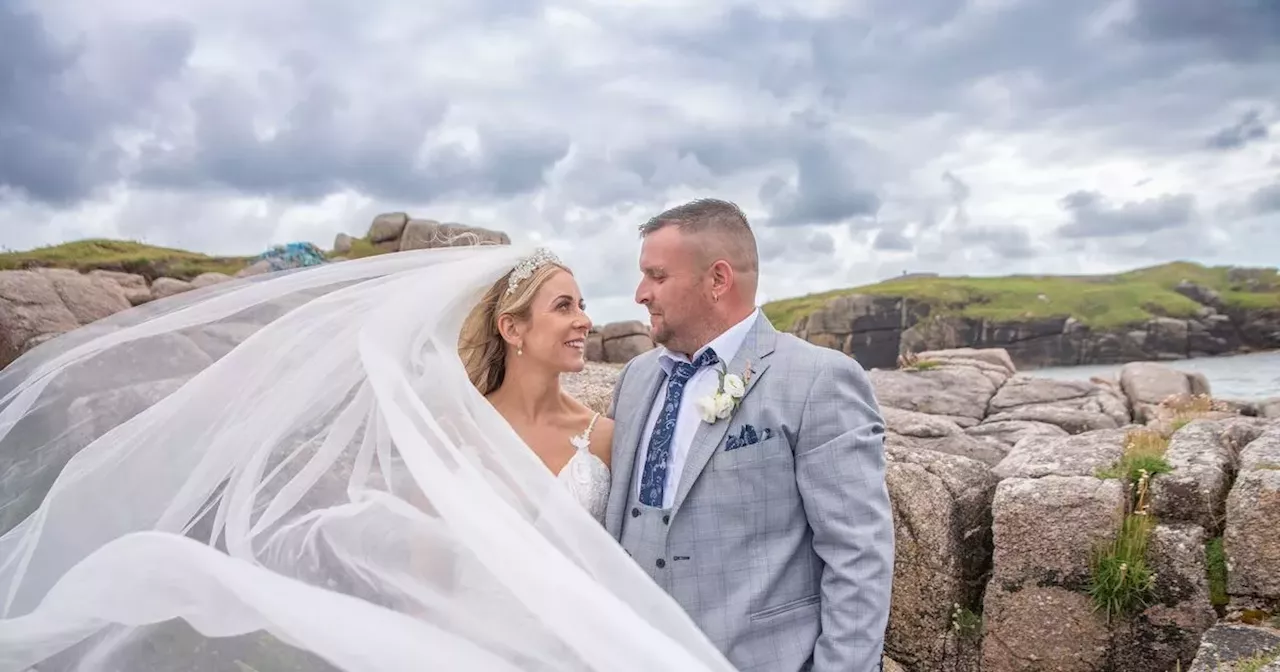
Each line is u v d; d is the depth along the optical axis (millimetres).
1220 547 3680
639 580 1944
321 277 2379
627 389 3039
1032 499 3902
